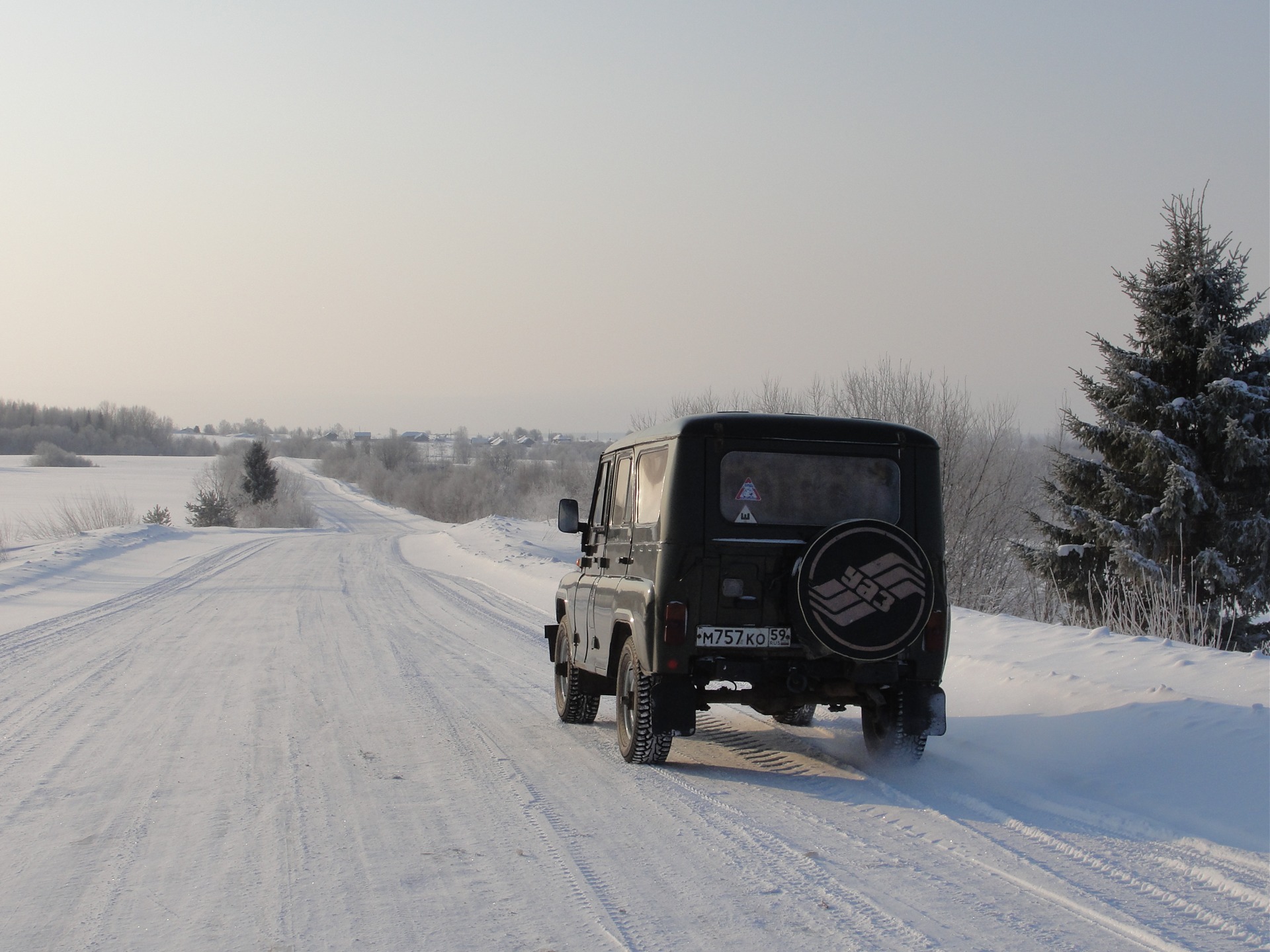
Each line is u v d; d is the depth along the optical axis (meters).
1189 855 5.16
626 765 7.37
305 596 22.14
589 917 4.39
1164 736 7.12
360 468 138.12
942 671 6.93
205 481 104.19
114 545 35.78
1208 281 20.53
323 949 4.05
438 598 21.94
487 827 5.78
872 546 6.58
